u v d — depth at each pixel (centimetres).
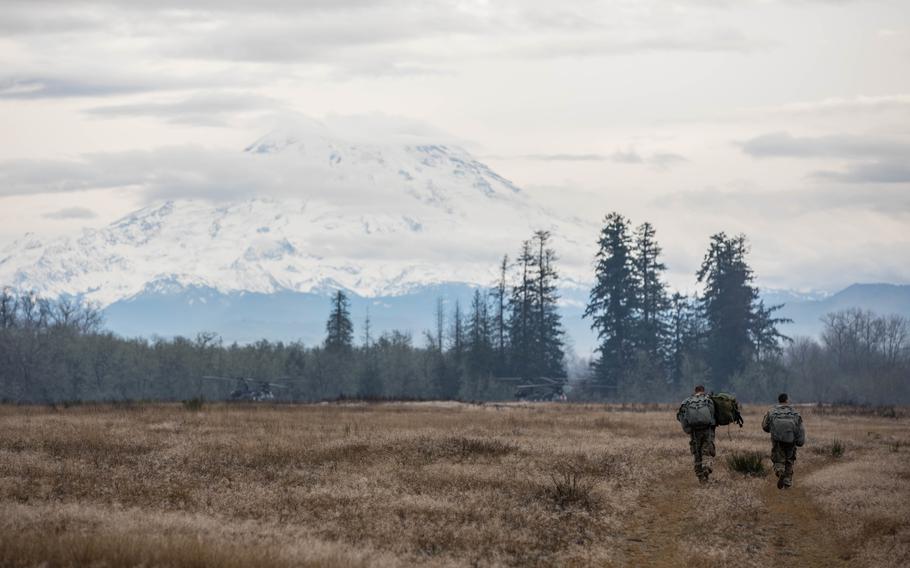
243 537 3575
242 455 5959
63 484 4712
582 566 3522
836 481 5238
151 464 5512
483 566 3425
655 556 3722
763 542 3938
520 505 4484
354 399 15238
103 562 2956
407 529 3909
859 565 3562
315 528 3888
